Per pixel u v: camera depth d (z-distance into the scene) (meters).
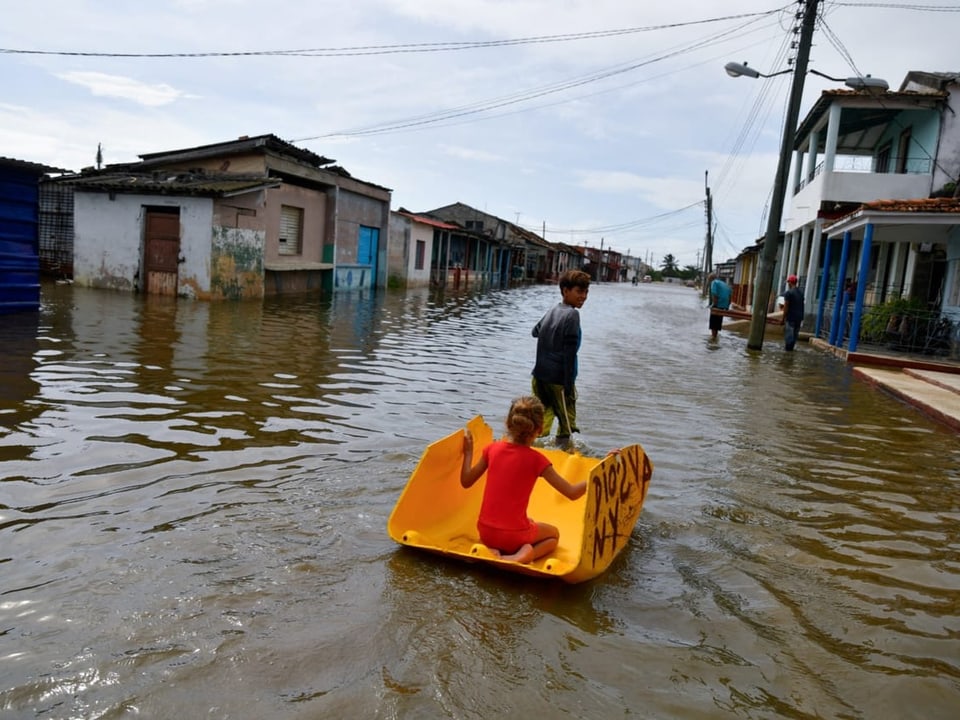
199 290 18.19
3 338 10.08
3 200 12.23
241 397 7.44
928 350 15.16
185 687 2.69
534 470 3.95
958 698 2.94
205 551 3.83
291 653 2.93
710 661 3.11
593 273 93.62
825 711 2.81
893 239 16.77
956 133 18.88
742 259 43.75
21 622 3.07
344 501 4.68
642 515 4.88
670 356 14.04
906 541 4.64
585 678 2.91
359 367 9.88
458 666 2.92
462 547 4.20
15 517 4.14
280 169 21.25
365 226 27.64
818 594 3.83
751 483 5.71
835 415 8.71
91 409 6.57
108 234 18.97
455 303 24.89
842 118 21.45
